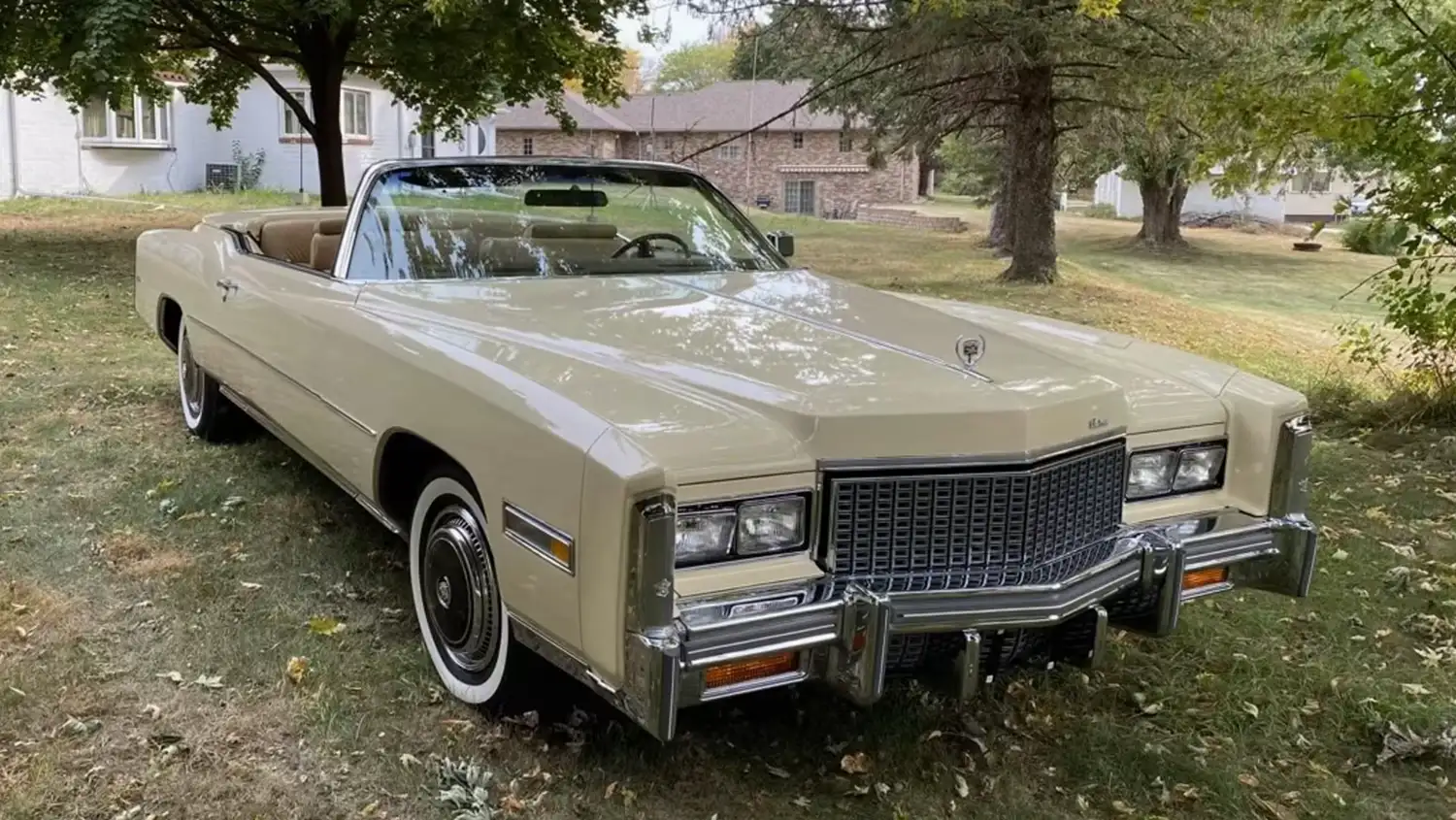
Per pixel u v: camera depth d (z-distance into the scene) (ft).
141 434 18.39
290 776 9.12
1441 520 17.10
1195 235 129.08
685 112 160.56
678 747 9.91
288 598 12.39
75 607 11.89
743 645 7.91
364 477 11.52
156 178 84.38
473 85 53.62
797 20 50.31
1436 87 21.40
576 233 14.02
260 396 14.60
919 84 52.39
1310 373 32.60
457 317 11.25
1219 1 26.73
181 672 10.61
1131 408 10.55
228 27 52.80
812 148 157.58
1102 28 45.01
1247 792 9.89
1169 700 11.41
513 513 8.80
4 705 9.86
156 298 18.92
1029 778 9.91
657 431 8.23
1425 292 23.36
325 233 17.47
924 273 60.54
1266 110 23.31
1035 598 8.79
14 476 16.02
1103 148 68.54
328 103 52.03
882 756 10.04
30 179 74.69
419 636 11.68
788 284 13.60
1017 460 9.00
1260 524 10.80
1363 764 10.47
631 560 7.72
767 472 8.35
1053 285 55.26
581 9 51.34
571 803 9.04
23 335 26.25
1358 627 13.29
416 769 9.33
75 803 8.62
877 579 8.79
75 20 41.88
